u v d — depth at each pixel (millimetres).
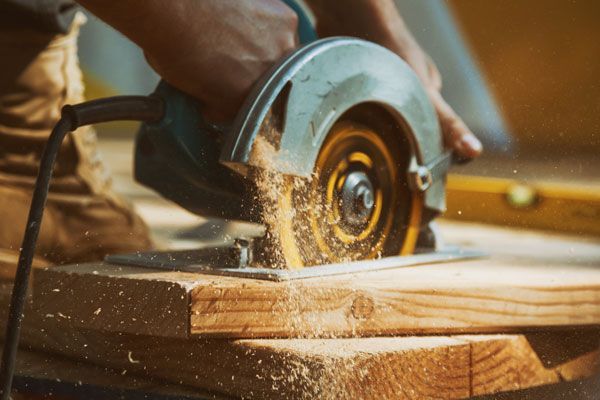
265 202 2135
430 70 2891
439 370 1916
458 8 8234
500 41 8141
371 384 1799
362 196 2293
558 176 5914
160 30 2051
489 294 2094
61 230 3184
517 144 7820
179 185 2459
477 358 1994
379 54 2277
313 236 2207
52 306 2086
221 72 2135
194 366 1930
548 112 7938
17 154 3086
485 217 4578
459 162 2648
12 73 3070
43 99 3145
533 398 2225
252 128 2064
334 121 2180
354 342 1910
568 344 2213
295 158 2113
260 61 2170
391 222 2430
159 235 4066
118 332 2051
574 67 7945
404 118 2369
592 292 2213
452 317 2057
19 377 2055
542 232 4242
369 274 2193
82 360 2170
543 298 2148
